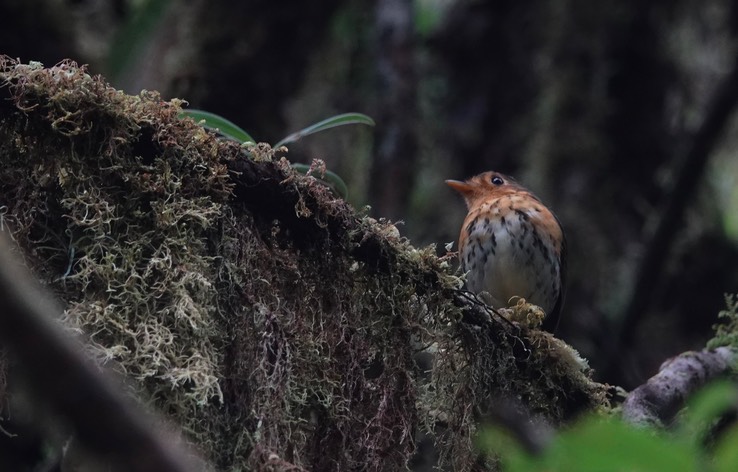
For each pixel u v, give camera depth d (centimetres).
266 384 465
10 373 425
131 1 1055
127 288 445
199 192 476
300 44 1075
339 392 499
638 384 1149
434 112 1271
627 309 1169
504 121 1284
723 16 1295
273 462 440
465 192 1045
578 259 1192
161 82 1018
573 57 1247
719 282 1305
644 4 1258
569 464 241
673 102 1289
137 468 220
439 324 551
